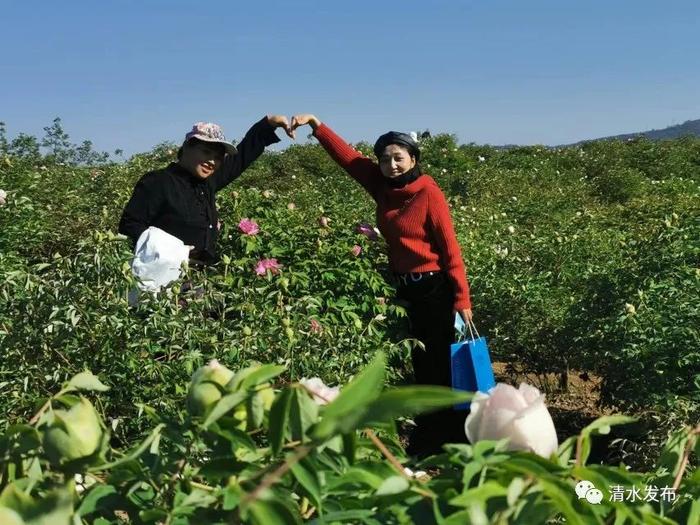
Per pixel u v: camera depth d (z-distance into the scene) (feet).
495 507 2.52
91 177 30.09
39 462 3.00
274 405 2.78
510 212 32.73
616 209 32.22
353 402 2.40
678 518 3.02
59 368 9.33
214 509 2.84
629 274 15.72
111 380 9.48
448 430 13.41
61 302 9.50
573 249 20.40
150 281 10.32
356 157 13.89
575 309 16.56
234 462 2.96
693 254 15.37
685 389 12.64
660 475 3.47
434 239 13.07
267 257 14.78
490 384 11.51
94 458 2.84
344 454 2.99
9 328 9.43
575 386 19.36
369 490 3.05
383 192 13.48
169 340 9.70
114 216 20.90
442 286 13.12
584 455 2.97
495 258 19.48
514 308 17.58
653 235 16.44
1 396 9.06
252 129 13.48
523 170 60.90
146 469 3.15
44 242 18.83
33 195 23.44
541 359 17.99
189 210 12.07
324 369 10.39
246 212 16.44
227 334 10.09
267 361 9.96
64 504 2.48
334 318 13.02
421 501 2.68
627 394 13.17
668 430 11.46
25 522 2.44
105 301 9.66
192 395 3.11
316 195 29.22
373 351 12.07
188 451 3.23
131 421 9.33
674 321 13.07
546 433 2.97
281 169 53.36
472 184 48.42
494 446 2.85
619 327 13.83
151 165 30.50
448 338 13.30
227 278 11.29
